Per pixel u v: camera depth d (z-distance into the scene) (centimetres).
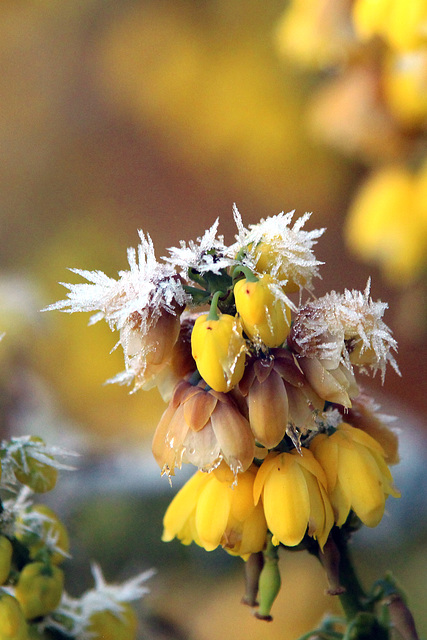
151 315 22
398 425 56
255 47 78
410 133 37
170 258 22
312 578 41
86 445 49
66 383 63
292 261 22
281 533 22
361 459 22
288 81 75
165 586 40
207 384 22
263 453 22
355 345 22
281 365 22
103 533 42
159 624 36
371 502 22
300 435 22
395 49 34
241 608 38
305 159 77
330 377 22
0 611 23
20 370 45
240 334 22
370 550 43
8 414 43
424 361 69
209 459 22
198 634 37
